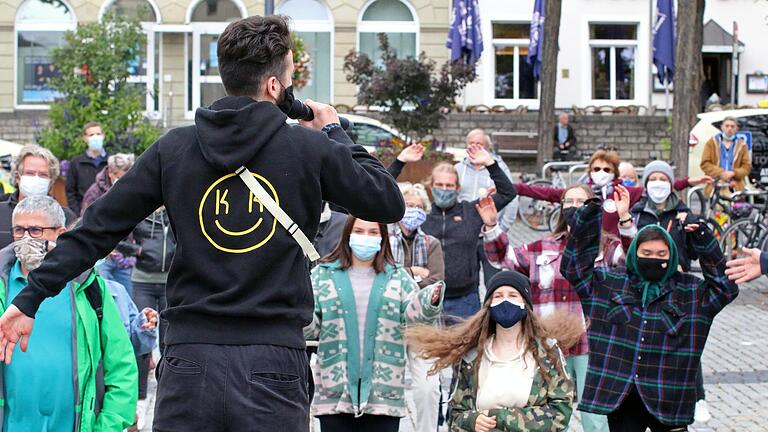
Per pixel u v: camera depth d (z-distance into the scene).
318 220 3.79
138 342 6.59
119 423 5.30
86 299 5.29
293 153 3.71
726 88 34.47
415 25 33.94
